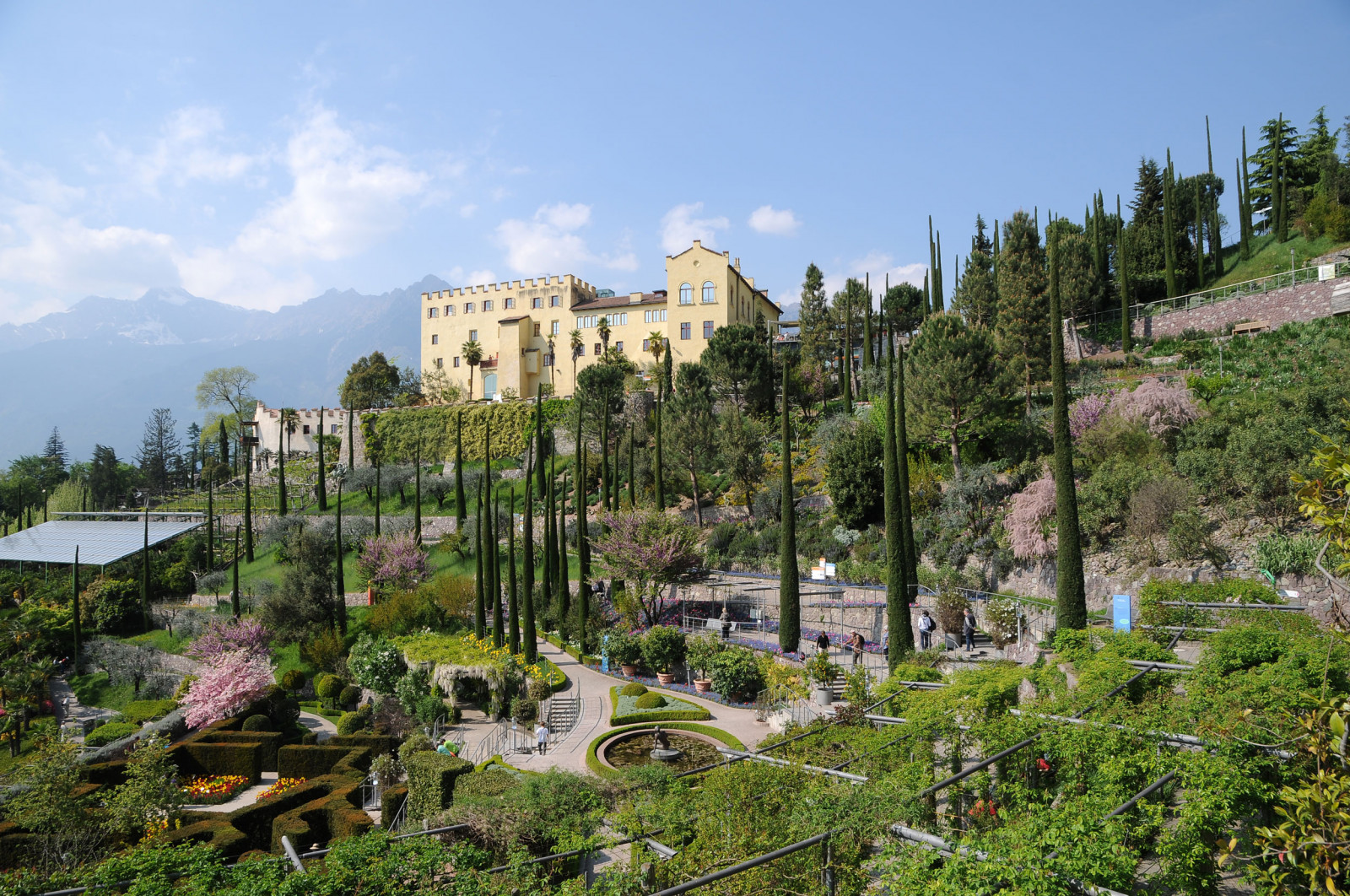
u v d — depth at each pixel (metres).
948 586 35.59
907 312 87.25
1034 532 34.25
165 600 67.94
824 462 55.53
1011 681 19.67
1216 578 27.19
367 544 61.50
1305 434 27.95
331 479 88.25
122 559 73.75
